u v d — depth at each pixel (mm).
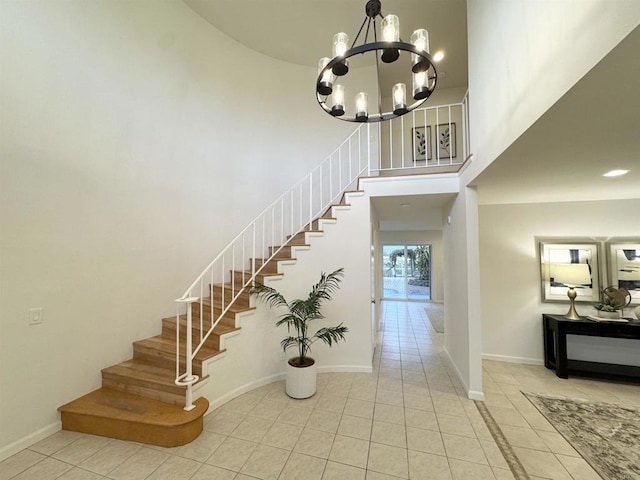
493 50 2262
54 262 2363
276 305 3402
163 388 2486
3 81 2094
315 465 2021
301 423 2529
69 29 2506
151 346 2883
